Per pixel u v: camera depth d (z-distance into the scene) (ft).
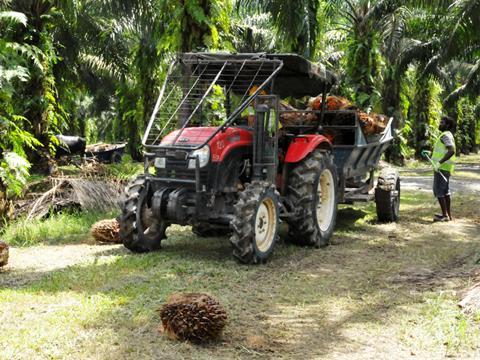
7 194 31.32
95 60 72.08
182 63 24.77
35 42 41.04
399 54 71.00
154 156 22.59
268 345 13.97
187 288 18.29
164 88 24.49
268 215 22.39
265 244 22.17
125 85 69.87
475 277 19.76
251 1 38.24
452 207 36.94
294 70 25.86
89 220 29.81
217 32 33.60
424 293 18.06
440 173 31.55
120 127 96.32
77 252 23.62
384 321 15.64
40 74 41.04
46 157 41.93
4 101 30.50
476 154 150.30
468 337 14.42
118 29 58.08
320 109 29.66
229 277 19.63
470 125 150.30
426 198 41.09
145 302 16.83
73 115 102.27
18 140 30.53
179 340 13.99
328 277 20.01
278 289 18.45
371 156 32.94
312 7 41.39
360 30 61.52
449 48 46.19
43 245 25.09
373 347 13.93
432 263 22.11
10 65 29.53
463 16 43.52
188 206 22.02
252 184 21.77
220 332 14.16
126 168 41.93
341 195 28.66
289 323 15.47
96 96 99.91
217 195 22.31
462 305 16.60
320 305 16.97
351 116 29.45
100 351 13.32
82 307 16.29
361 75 61.26
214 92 25.27
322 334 14.73
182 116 25.14
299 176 24.26
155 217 21.68
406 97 87.66
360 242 26.05
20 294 17.61
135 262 21.45
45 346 13.56
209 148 21.67
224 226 22.74
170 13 34.24
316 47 43.93
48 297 17.31
